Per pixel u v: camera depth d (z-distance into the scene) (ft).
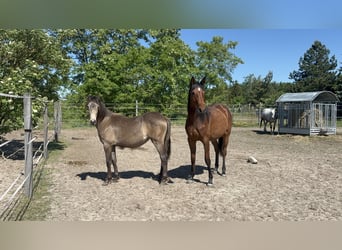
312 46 177.58
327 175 23.59
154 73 79.56
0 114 27.35
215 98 110.11
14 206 15.81
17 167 25.04
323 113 60.03
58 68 32.94
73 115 70.74
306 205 16.35
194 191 18.84
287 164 28.09
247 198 17.49
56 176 22.61
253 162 28.30
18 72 26.91
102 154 33.14
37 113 27.14
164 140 19.94
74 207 15.78
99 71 74.84
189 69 86.63
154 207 15.87
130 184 20.45
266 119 63.05
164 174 20.18
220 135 21.56
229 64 119.24
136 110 71.72
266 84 180.86
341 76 132.77
